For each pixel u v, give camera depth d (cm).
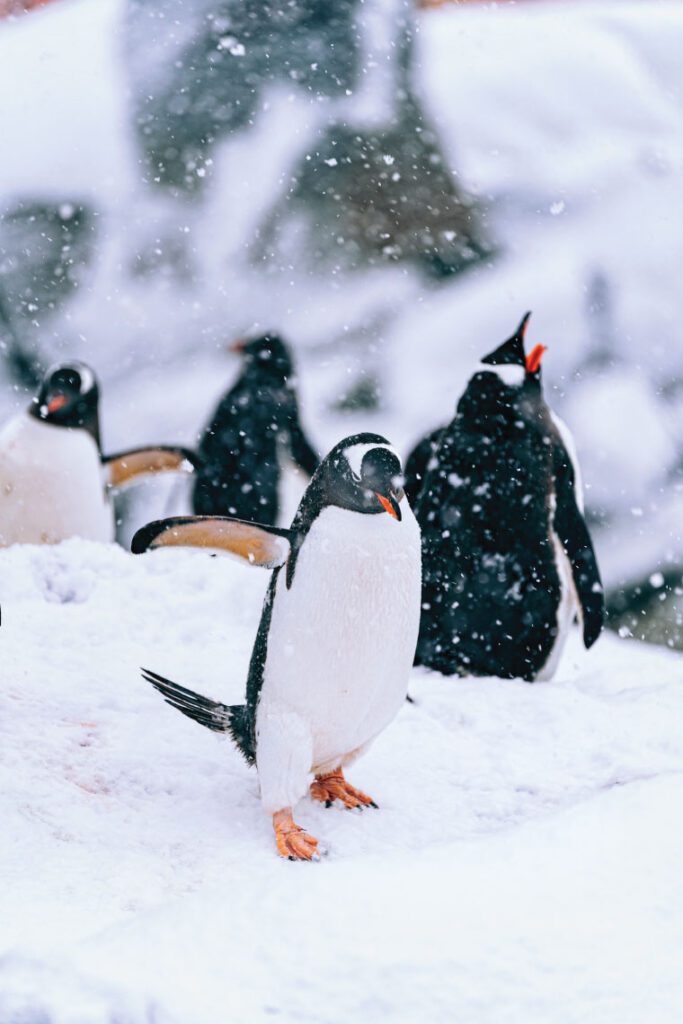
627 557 2314
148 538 708
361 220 2998
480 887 571
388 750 878
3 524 1381
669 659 1218
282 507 1741
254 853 697
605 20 3534
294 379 1736
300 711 704
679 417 2625
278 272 2977
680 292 2919
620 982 516
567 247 2981
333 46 3188
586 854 599
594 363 2789
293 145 3044
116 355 2880
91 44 3238
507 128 3142
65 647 1000
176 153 3055
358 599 686
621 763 864
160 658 991
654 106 3262
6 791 732
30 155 3044
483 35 3412
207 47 3141
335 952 528
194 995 504
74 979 512
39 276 2941
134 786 775
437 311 2930
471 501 1072
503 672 1089
